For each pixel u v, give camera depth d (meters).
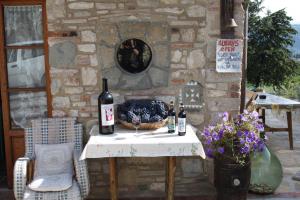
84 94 3.73
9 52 3.81
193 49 3.70
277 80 9.70
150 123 3.34
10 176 3.94
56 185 3.13
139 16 3.64
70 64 3.69
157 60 3.70
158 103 3.50
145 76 3.72
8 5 3.71
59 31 3.64
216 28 3.66
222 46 3.67
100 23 3.63
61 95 3.74
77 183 3.27
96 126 3.58
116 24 3.63
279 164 3.94
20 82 3.86
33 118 3.87
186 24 3.66
